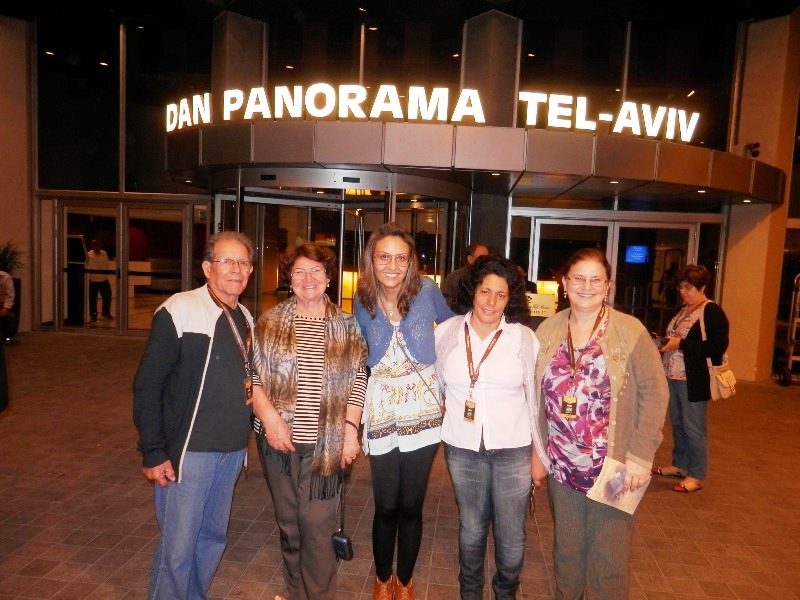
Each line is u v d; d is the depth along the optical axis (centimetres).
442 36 1013
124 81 1142
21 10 1098
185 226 1155
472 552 279
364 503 441
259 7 989
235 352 263
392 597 305
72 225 1184
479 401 268
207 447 255
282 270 275
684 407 482
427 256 982
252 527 393
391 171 817
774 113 950
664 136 827
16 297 1099
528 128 778
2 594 305
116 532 376
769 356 987
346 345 272
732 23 991
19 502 416
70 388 745
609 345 243
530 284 589
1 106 1123
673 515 440
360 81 1035
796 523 433
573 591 256
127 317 1177
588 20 992
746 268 983
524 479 271
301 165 805
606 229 1055
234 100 832
